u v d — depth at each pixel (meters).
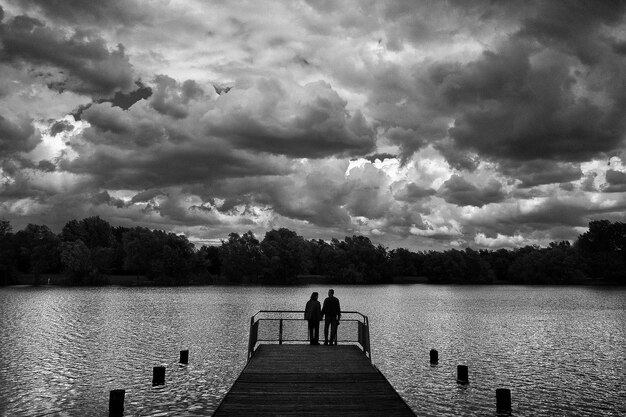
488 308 82.00
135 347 36.75
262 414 12.26
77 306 76.69
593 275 196.62
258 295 116.75
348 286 198.38
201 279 170.88
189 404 22.03
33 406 21.58
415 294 137.88
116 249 173.75
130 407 21.58
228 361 31.34
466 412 21.41
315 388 14.59
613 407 22.25
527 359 33.31
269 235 187.00
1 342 39.16
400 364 31.09
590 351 36.75
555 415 21.17
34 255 150.25
